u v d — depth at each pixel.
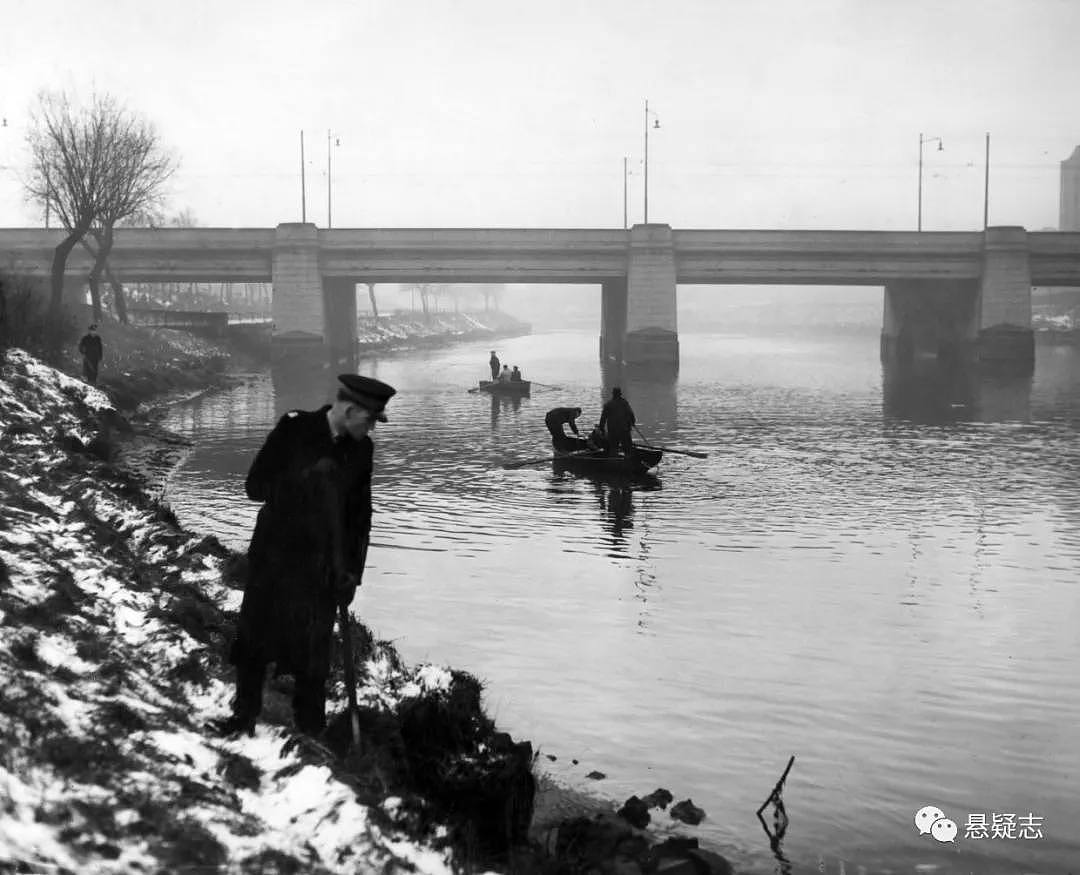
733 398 56.56
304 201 83.69
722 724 10.87
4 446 17.20
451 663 12.77
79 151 54.97
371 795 5.83
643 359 85.38
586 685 12.02
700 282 93.06
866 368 85.88
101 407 29.58
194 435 37.41
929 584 17.23
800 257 87.56
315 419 6.42
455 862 5.53
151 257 83.50
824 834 8.30
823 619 15.09
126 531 13.68
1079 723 11.12
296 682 6.59
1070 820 8.70
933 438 38.28
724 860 7.53
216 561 12.88
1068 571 18.23
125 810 4.51
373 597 16.00
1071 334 134.50
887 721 11.05
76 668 6.49
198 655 8.02
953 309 98.56
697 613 15.29
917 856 7.96
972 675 12.67
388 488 26.73
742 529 21.64
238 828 4.79
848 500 25.20
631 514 23.20
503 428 41.41
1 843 3.86
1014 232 87.50
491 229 84.50
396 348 124.94
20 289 37.44
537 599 15.97
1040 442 37.09
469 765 6.88
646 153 86.19
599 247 85.75
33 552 9.32
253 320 112.19
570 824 7.78
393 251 84.44
